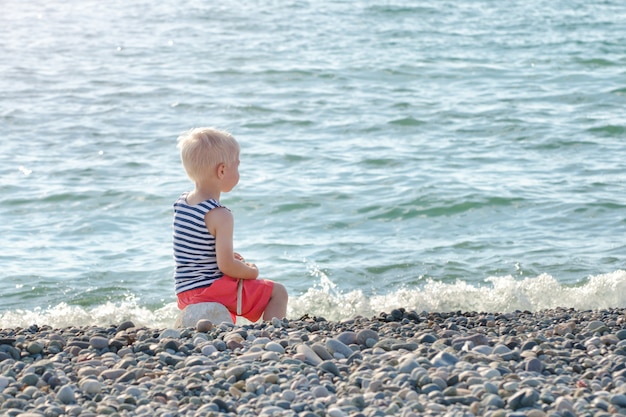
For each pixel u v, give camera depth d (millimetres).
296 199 11359
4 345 4789
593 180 12258
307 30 29453
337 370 4305
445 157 13742
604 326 5324
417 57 24391
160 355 4555
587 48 26203
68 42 26875
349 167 13094
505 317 6215
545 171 12820
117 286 8477
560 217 10656
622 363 4422
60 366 4434
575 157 13750
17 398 3906
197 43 26656
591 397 3889
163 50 25344
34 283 8492
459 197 11367
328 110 17516
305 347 4602
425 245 9727
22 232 10102
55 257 9250
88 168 12922
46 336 5180
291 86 20266
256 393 3988
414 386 4047
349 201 11320
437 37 28406
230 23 31000
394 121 16484
